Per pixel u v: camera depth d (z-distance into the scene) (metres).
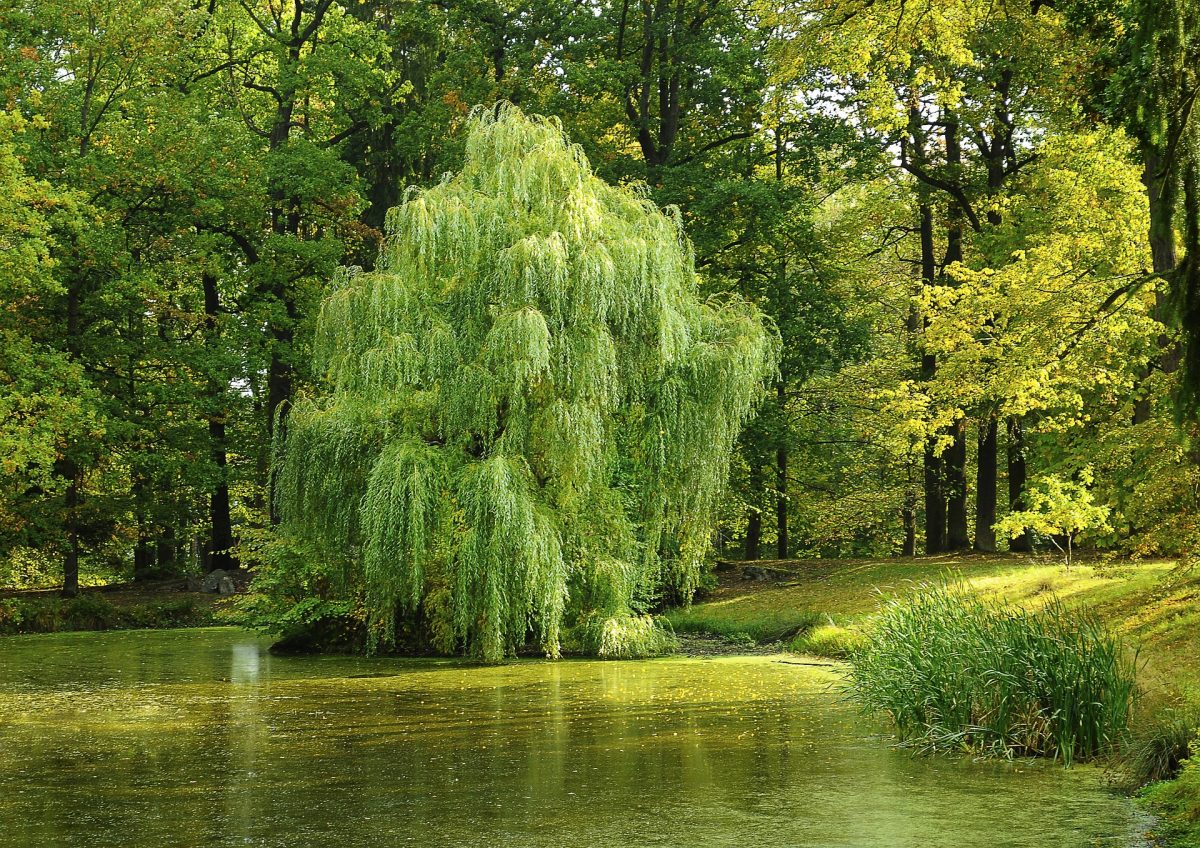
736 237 33.06
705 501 20.73
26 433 28.59
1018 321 22.28
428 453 19.06
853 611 24.34
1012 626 12.65
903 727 12.88
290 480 20.73
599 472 19.94
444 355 19.12
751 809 9.43
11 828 8.99
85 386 30.25
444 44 35.66
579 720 13.93
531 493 19.28
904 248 39.03
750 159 32.78
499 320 18.58
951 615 14.03
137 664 21.00
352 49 37.72
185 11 33.94
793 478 40.66
